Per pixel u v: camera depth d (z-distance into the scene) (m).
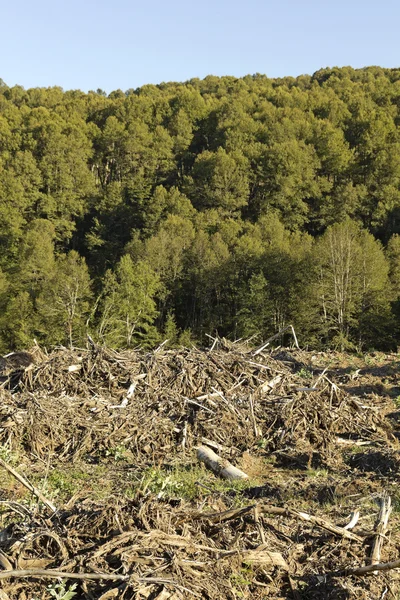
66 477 9.53
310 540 6.18
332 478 9.23
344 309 45.56
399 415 12.32
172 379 12.45
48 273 50.03
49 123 87.06
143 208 75.69
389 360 17.41
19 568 5.21
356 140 97.19
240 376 12.71
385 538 6.12
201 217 70.56
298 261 50.91
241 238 58.06
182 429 11.04
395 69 158.38
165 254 57.16
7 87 140.88
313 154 87.69
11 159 80.69
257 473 9.92
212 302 57.50
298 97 119.38
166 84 154.62
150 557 5.25
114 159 95.94
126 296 44.56
